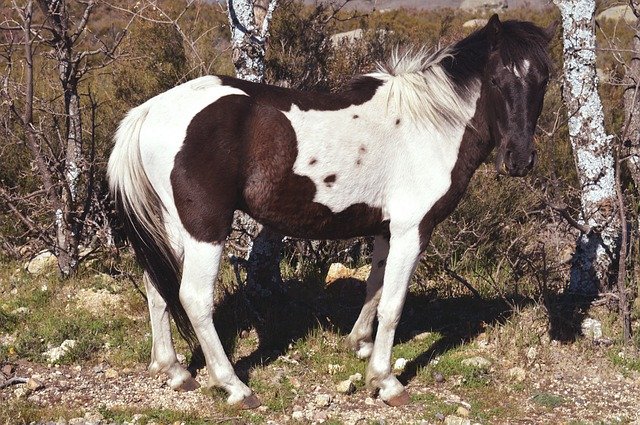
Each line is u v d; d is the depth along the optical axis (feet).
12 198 20.76
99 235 21.50
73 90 20.99
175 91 14.30
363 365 16.58
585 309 18.92
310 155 14.14
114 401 14.83
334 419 14.32
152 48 27.68
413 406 15.01
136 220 14.48
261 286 18.93
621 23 45.73
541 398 15.29
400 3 67.56
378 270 16.60
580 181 19.40
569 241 22.63
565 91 19.26
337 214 14.70
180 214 14.06
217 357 14.74
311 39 26.37
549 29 14.97
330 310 19.44
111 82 28.71
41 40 20.21
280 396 15.02
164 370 15.49
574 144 19.29
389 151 14.62
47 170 20.35
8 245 21.90
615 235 19.26
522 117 14.28
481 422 14.42
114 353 16.72
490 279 20.85
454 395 15.53
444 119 14.89
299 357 16.96
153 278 14.79
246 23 18.37
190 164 13.80
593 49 18.01
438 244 21.85
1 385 15.02
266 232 18.58
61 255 20.59
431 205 14.85
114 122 24.86
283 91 14.47
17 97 21.74
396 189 14.83
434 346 17.61
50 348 16.79
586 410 15.01
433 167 14.78
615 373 16.46
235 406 14.58
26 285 20.21
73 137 21.15
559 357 17.02
